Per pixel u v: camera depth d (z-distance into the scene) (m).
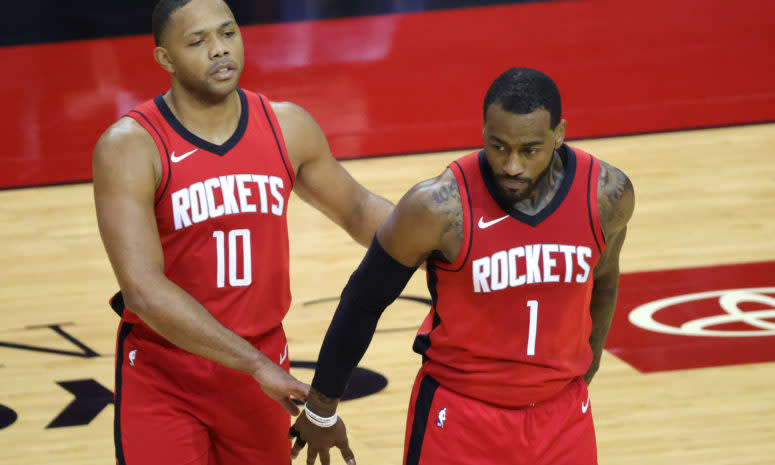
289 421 9.45
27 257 20.03
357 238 9.95
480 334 7.62
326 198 9.71
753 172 23.34
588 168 7.56
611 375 14.66
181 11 8.32
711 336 15.66
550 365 7.70
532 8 39.31
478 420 7.79
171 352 8.73
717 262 18.48
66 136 27.88
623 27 36.09
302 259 19.45
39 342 16.30
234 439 9.11
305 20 39.41
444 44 35.56
